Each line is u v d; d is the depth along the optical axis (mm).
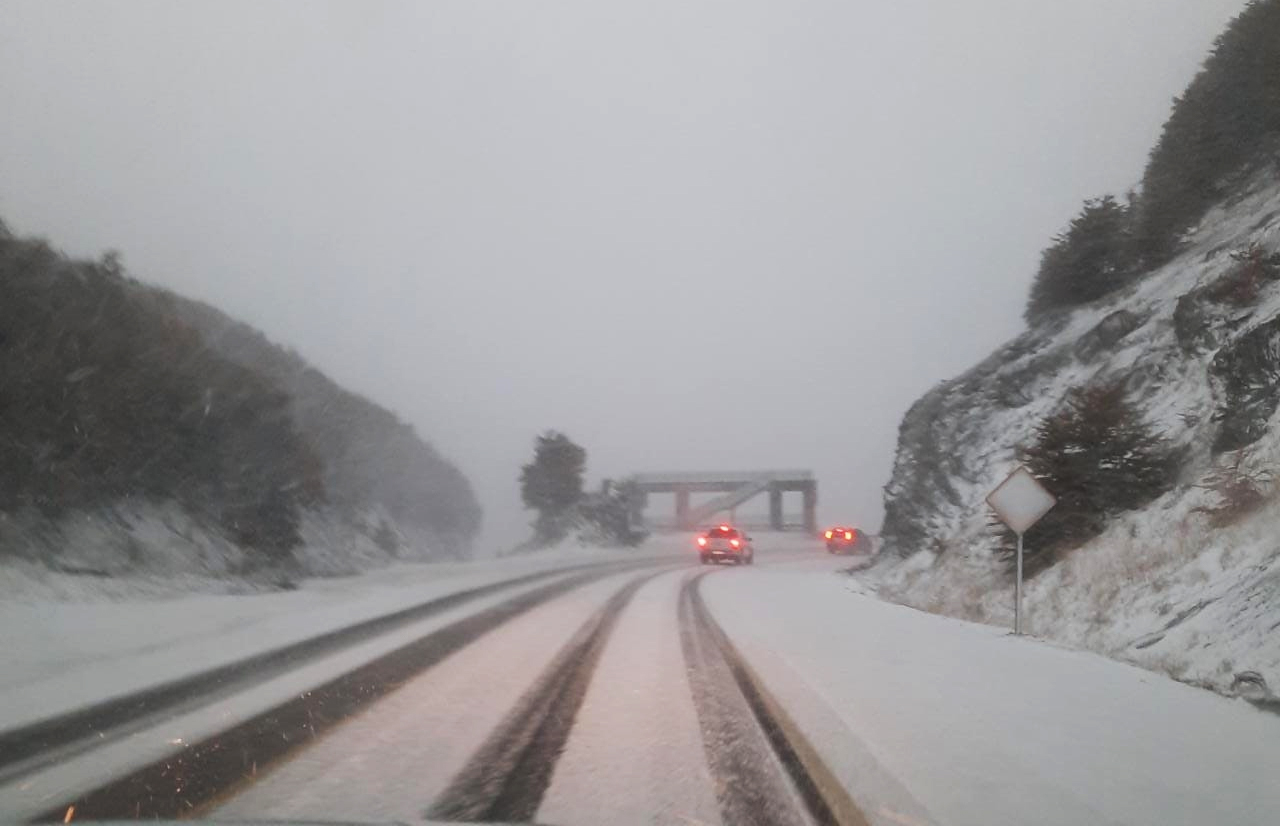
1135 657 13664
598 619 19328
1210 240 29734
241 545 25438
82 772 7473
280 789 7129
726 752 8469
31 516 18609
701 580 32812
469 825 5863
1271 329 19484
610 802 6949
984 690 11562
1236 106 32031
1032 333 35812
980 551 25203
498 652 14375
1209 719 9867
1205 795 7277
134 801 6770
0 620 14414
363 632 16328
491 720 9633
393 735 8914
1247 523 15258
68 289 21250
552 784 7391
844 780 7590
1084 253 35312
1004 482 17797
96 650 13141
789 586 30609
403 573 32156
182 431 24312
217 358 27453
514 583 29094
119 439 21766
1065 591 18312
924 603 25219
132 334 23031
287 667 12562
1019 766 8055
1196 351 24000
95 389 21047
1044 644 15836
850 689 11609
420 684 11570
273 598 21406
